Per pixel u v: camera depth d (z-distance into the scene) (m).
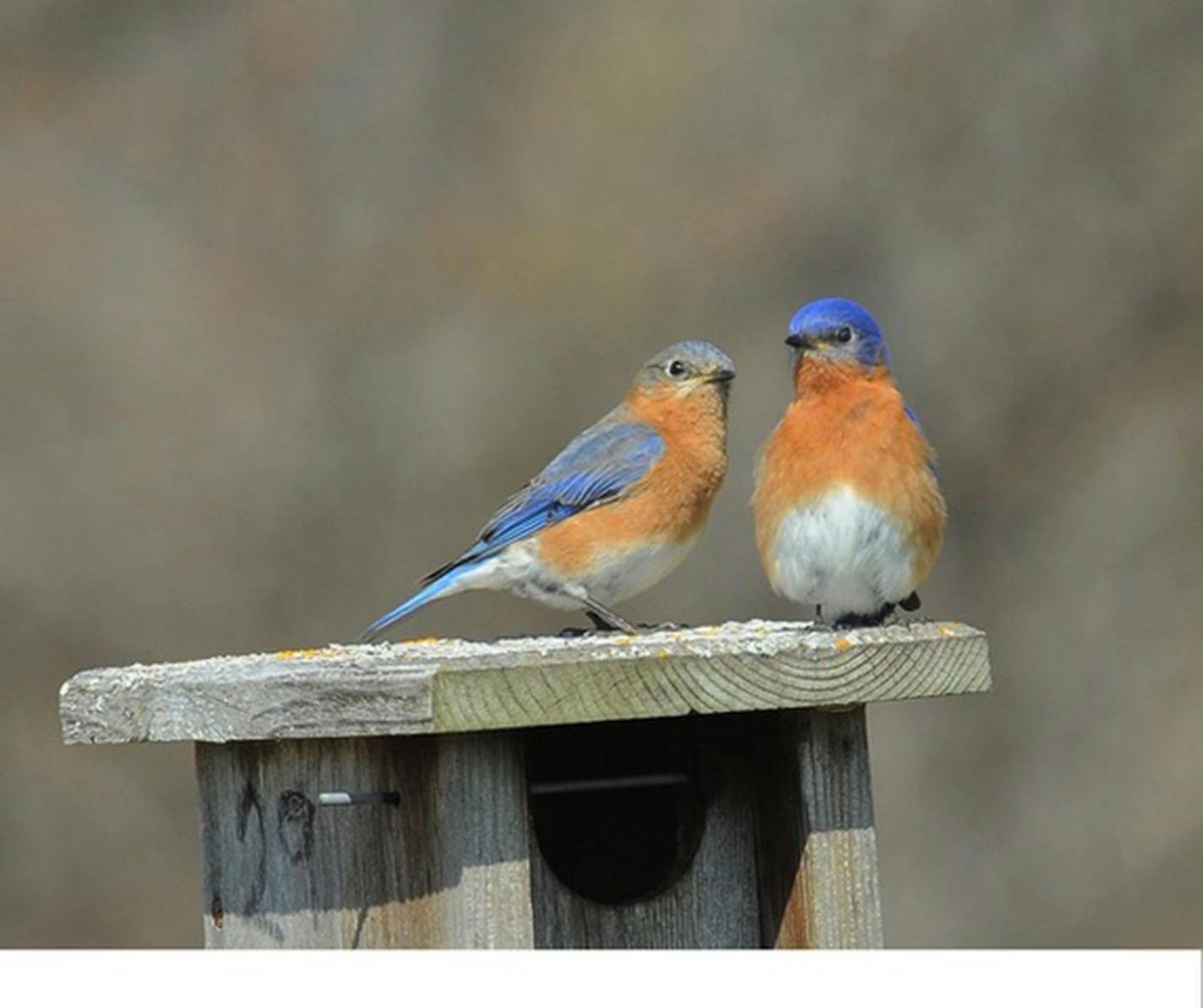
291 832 8.09
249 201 18.22
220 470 17.55
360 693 7.50
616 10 18.52
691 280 17.84
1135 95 18.27
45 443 17.55
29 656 17.05
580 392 17.55
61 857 16.59
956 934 16.98
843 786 8.02
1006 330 18.03
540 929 7.96
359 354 17.78
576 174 18.12
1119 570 17.72
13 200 18.20
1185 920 16.83
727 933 8.16
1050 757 17.39
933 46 18.36
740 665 7.71
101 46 18.73
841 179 18.14
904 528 9.06
